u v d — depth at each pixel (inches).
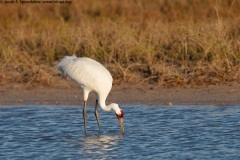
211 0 1723.7
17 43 1280.8
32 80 1098.1
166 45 1220.5
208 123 869.2
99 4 1808.6
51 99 1020.5
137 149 763.4
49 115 934.4
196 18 1603.1
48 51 1228.5
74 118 923.4
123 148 769.6
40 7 1728.6
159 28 1323.8
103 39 1232.8
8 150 762.8
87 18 1642.5
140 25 1405.0
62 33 1279.5
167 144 780.0
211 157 725.3
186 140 794.8
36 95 1037.8
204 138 800.3
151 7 1750.7
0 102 1004.6
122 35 1222.9
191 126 855.7
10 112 948.6
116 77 1099.3
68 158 731.4
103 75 867.4
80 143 795.4
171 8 1727.4
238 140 789.2
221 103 972.6
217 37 1167.6
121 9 1744.6
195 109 946.7
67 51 1240.2
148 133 831.7
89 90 884.6
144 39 1216.8
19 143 794.2
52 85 1083.9
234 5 1641.2
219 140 790.5
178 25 1318.9
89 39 1216.8
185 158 723.4
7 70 1147.9
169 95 1017.5
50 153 751.1
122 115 843.4
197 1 1759.4
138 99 1004.6
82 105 994.7
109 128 871.7
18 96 1032.8
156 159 722.2
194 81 1066.7
